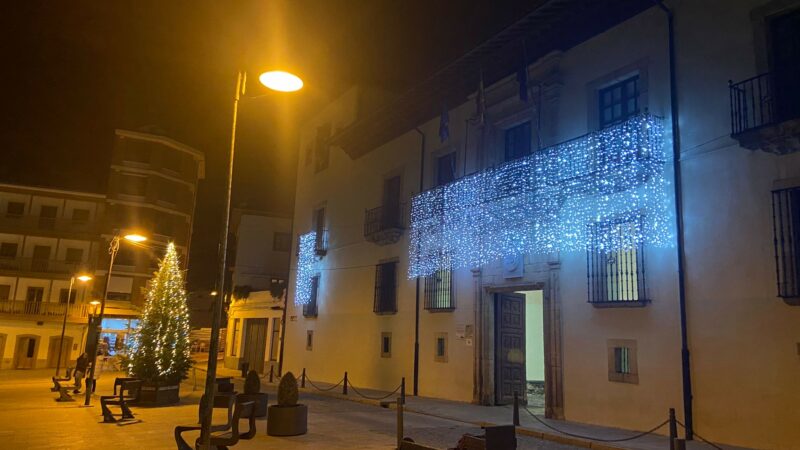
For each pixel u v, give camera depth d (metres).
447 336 18.06
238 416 8.52
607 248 12.96
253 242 39.06
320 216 28.50
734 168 10.84
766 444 9.62
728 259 10.68
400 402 9.34
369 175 24.25
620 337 12.42
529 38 15.50
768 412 9.68
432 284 19.16
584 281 13.48
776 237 9.98
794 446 9.27
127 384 15.53
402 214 21.39
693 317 11.09
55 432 11.05
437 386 18.20
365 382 22.16
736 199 10.72
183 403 16.61
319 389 21.73
